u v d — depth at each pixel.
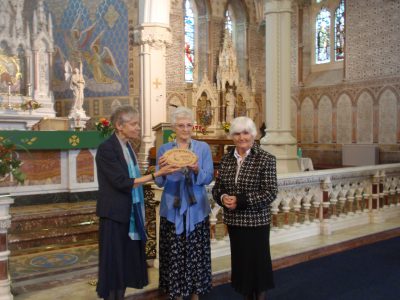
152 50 15.01
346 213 7.78
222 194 3.91
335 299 4.48
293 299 4.49
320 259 5.87
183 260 3.92
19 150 7.96
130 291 4.53
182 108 3.97
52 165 8.49
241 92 19.67
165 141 9.00
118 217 3.65
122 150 3.72
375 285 4.88
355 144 17.70
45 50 14.82
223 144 12.96
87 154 8.80
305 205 6.84
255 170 3.83
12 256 6.12
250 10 20.69
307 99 19.48
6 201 3.99
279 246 6.22
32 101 13.60
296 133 19.94
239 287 3.96
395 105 16.34
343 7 18.33
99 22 16.23
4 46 14.42
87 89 16.70
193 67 19.30
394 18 16.25
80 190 8.73
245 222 3.86
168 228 3.99
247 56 20.64
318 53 19.48
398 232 7.39
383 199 8.11
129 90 15.59
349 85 17.86
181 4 18.34
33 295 4.53
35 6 16.59
